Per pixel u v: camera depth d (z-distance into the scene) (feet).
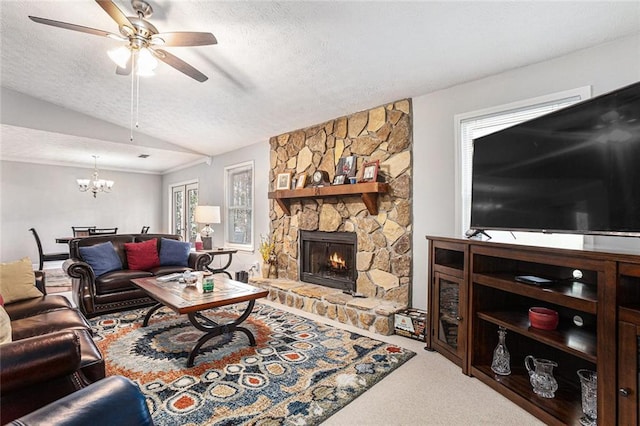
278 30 8.30
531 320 6.59
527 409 6.20
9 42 10.47
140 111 15.34
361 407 6.31
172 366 7.85
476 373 7.47
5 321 5.60
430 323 9.07
